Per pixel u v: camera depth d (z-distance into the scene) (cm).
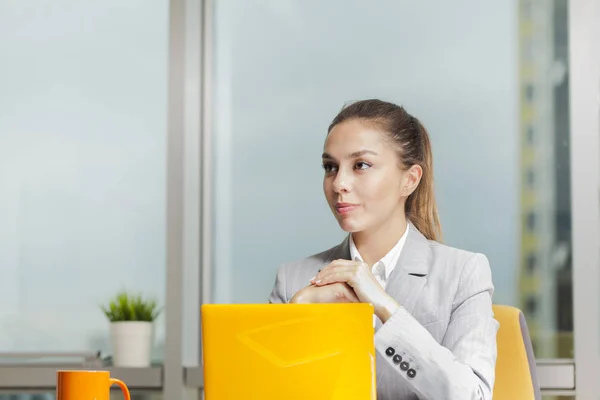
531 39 345
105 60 362
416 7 351
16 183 360
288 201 351
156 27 361
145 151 359
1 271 356
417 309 191
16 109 362
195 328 348
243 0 360
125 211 357
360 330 122
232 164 354
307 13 356
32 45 364
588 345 329
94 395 127
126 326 341
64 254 356
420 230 209
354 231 199
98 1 363
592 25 338
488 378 175
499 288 338
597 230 332
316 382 121
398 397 180
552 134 341
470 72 346
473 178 343
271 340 122
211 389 122
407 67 349
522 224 340
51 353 351
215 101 357
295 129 353
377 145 198
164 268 354
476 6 348
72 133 361
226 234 352
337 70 353
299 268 212
